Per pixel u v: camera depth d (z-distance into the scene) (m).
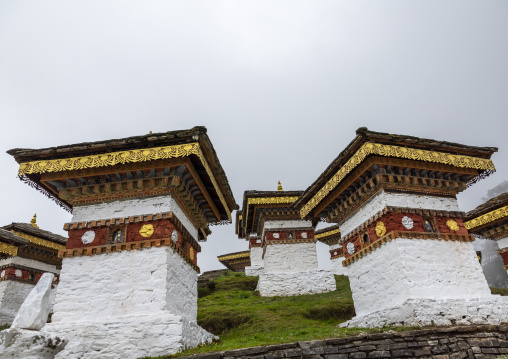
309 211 14.75
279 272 22.61
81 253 10.32
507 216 17.33
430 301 10.14
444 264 11.12
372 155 11.45
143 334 9.04
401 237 11.08
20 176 10.74
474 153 12.62
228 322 15.46
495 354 8.95
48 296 6.71
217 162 11.96
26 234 21.33
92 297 9.76
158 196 10.93
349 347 8.61
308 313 15.52
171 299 9.95
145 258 10.09
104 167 10.81
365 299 12.41
